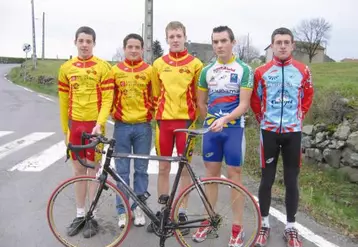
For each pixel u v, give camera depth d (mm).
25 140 8875
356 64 21891
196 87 4000
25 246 3680
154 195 5074
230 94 3574
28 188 5410
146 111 4141
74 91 3857
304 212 4625
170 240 3855
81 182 3729
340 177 6406
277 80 3646
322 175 6633
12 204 4773
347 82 9602
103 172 3600
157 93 4090
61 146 8250
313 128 7238
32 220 4281
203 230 3537
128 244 3748
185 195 3467
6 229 4043
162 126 3994
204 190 3471
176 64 3918
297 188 3836
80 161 3551
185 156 3461
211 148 3707
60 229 3756
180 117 3906
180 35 3885
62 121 4055
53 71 34438
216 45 3547
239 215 3572
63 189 3684
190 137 3426
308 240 3867
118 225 3953
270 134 3738
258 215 3516
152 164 6707
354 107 6906
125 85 4035
